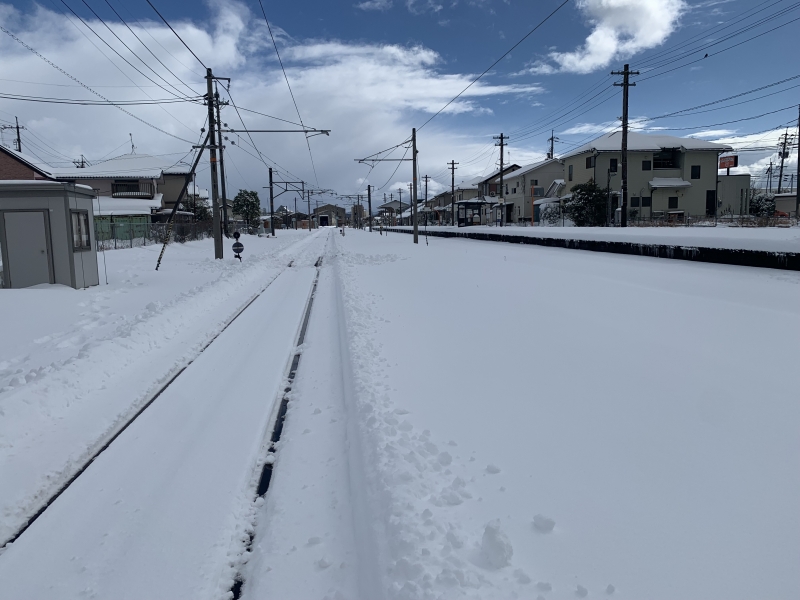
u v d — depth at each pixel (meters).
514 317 7.84
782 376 4.70
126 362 6.51
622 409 4.25
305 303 11.24
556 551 2.59
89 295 11.05
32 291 10.64
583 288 9.74
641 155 44.25
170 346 7.38
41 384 5.12
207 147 20.06
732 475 3.17
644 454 3.50
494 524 2.66
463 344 6.59
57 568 2.83
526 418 4.22
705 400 4.30
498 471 3.40
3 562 2.88
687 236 13.77
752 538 2.60
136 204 42.97
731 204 48.72
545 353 5.93
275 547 2.94
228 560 2.91
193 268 17.58
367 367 5.75
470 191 84.25
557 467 3.41
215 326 8.70
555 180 53.97
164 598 2.61
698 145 44.81
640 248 14.25
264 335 8.09
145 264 18.73
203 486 3.64
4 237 11.55
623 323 6.96
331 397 5.26
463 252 20.72
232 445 4.27
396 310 9.09
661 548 2.56
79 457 4.10
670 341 5.98
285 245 35.69
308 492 3.49
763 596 2.22
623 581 2.36
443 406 4.58
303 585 2.64
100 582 2.72
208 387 5.69
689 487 3.08
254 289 13.33
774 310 6.98
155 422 4.75
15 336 7.70
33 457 4.08
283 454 4.07
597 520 2.82
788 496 2.93
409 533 2.75
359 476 3.62
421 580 2.43
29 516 3.35
